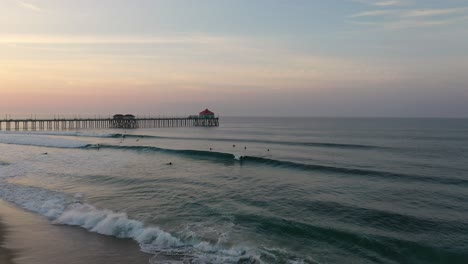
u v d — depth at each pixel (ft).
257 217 41.60
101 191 55.16
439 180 68.64
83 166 81.76
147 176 68.80
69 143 135.74
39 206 46.80
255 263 29.53
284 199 51.16
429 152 122.83
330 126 375.66
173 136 203.31
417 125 399.65
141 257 30.68
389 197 54.19
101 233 36.68
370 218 42.86
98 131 249.75
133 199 50.21
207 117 349.61
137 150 119.14
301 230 37.58
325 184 63.26
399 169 82.64
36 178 66.08
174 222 39.78
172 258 30.48
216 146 142.41
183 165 85.46
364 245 34.14
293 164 84.84
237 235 35.86
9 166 80.33
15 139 153.17
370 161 97.50
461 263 31.37
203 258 30.48
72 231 37.37
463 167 86.99
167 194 53.36
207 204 47.50
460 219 43.11
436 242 35.45
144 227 37.81
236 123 506.07
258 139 182.29
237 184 61.82
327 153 117.91
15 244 33.71
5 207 46.70
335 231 37.01
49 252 31.81
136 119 291.17
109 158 97.40
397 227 39.83
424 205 49.70
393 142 165.99
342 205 48.24
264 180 66.28
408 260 31.50
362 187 61.16
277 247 33.09
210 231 36.86
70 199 49.85
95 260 30.09
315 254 31.76
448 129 298.97
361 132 256.93
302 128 327.26
